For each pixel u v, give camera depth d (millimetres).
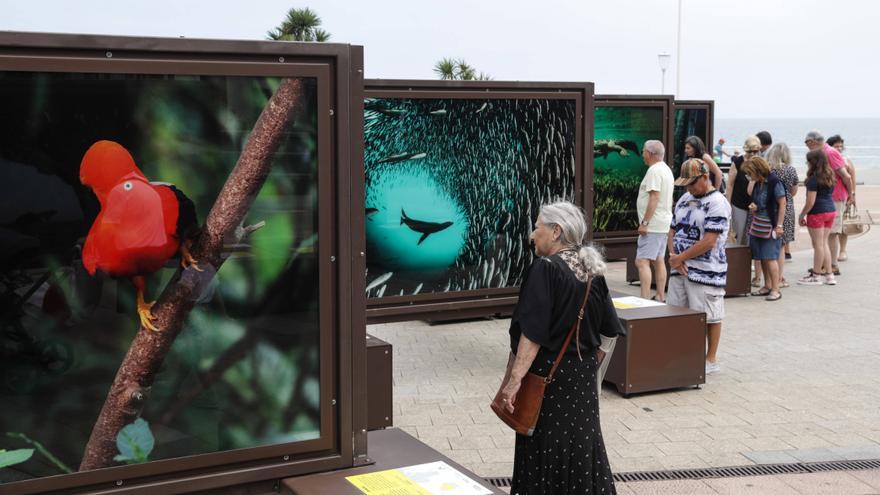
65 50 2898
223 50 3113
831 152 12102
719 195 6934
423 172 7309
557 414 3764
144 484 3172
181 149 3105
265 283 3301
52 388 3006
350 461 3531
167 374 3180
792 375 7254
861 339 8547
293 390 3400
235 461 3318
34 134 2889
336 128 3330
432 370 7508
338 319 3430
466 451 5402
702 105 13945
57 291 2975
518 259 7750
